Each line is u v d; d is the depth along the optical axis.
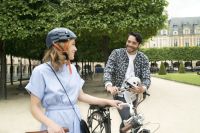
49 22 19.56
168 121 12.18
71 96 3.51
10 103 18.41
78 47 31.27
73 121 3.49
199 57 97.19
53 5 20.12
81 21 19.52
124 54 6.06
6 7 19.03
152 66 101.31
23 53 29.62
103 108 4.01
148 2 20.25
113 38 23.47
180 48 98.06
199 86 31.81
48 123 3.27
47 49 3.48
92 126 4.74
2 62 20.86
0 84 22.52
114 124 11.14
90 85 33.09
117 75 6.08
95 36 22.31
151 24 20.09
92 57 42.47
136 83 5.49
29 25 19.23
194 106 16.56
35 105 3.40
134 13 20.05
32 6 19.62
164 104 17.39
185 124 11.53
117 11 19.83
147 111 14.81
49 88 3.42
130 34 6.00
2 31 18.84
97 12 19.80
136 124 4.56
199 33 126.75
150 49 99.44
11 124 11.84
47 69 3.45
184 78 47.44
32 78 3.42
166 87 30.67
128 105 4.79
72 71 3.59
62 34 3.38
